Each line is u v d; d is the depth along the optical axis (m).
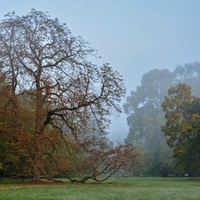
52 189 16.64
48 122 27.05
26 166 25.59
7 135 24.97
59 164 25.80
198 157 41.75
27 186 19.59
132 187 20.89
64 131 27.23
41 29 27.00
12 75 25.73
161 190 17.38
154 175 59.59
